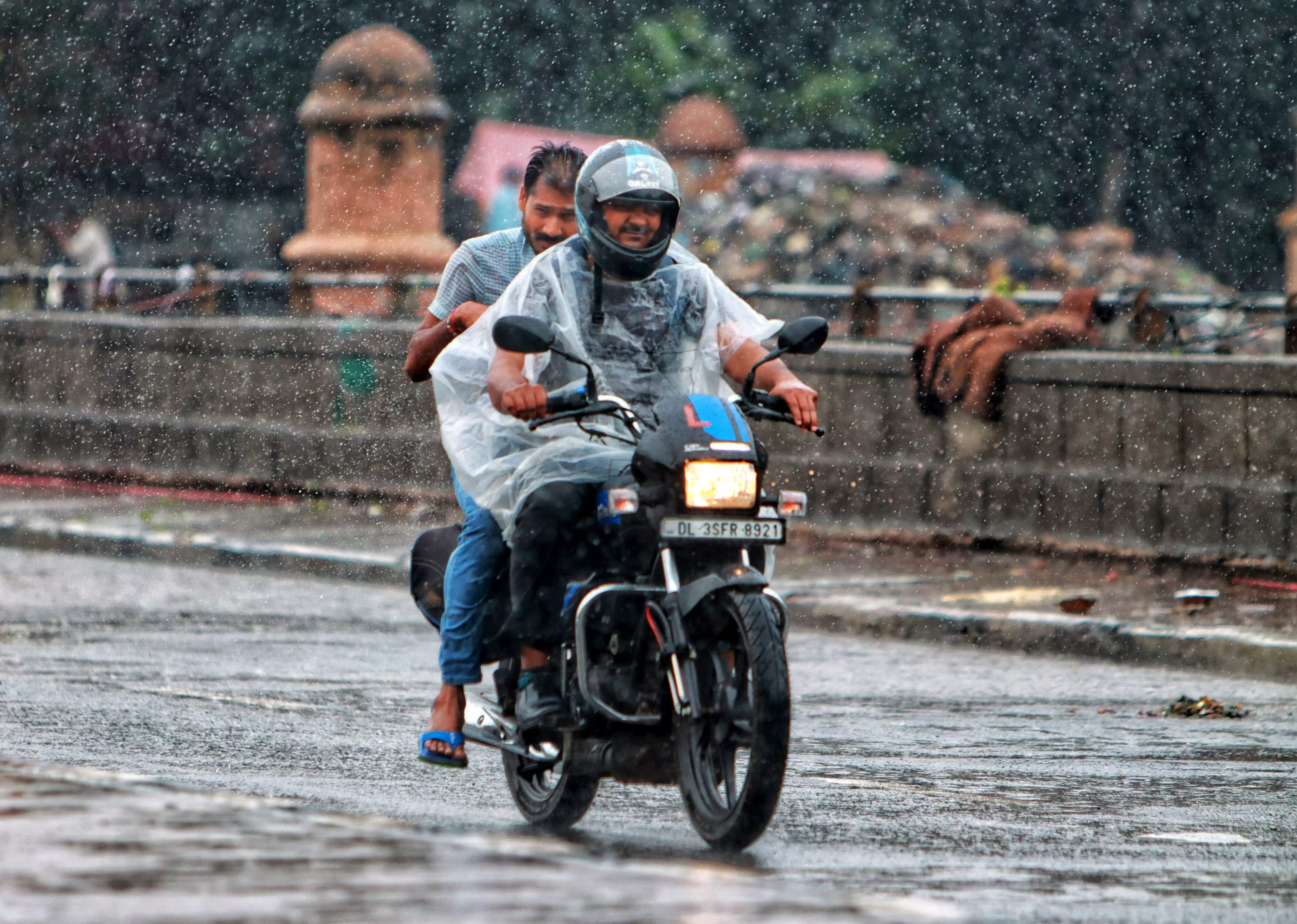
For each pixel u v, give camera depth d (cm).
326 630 3388
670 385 1706
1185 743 2370
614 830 1752
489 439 1700
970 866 1564
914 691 2817
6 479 5884
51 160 10638
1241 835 1752
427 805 1861
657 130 10756
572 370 1689
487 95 10881
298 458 5319
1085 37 10156
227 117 10712
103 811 1128
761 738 1505
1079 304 4369
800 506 1596
